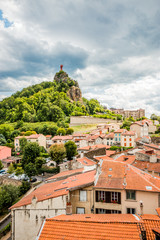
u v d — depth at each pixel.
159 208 24.23
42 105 193.12
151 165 43.56
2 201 49.72
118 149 77.56
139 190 26.56
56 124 166.88
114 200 27.58
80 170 39.81
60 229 18.80
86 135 120.00
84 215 23.56
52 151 82.12
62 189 29.34
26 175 72.69
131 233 17.53
